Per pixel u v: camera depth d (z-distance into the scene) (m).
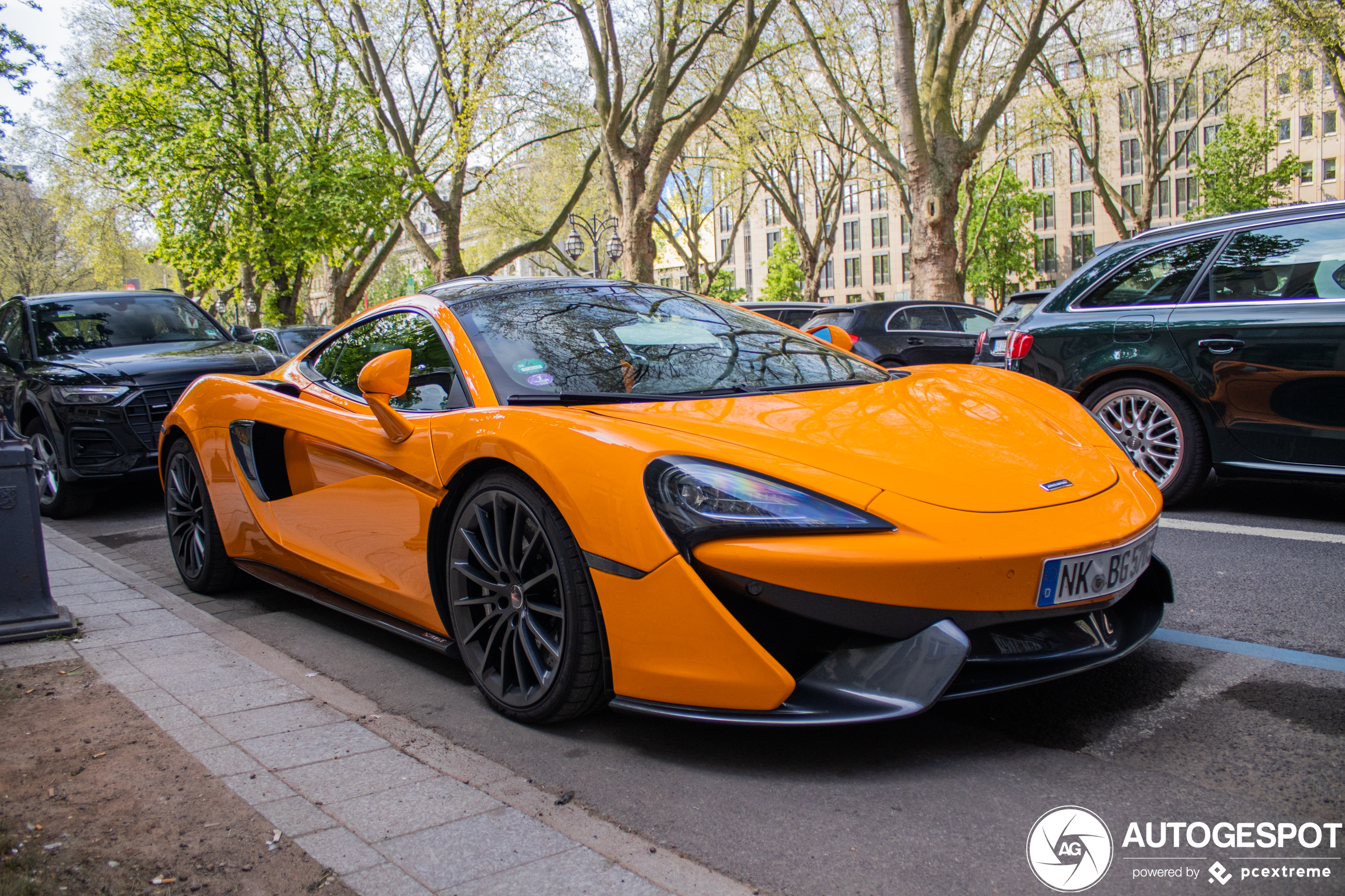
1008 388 3.10
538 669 2.38
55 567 4.52
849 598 1.99
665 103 18.20
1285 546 3.94
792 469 2.16
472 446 2.50
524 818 1.90
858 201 76.31
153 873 1.69
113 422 6.31
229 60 18.66
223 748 2.27
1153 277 4.88
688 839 1.83
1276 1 20.12
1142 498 2.41
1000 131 34.59
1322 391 4.23
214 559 3.99
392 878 1.67
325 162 19.23
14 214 42.03
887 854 1.74
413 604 2.83
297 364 3.69
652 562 2.08
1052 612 2.11
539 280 3.39
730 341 3.18
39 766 2.18
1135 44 28.84
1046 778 2.02
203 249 18.53
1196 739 2.18
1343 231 4.31
